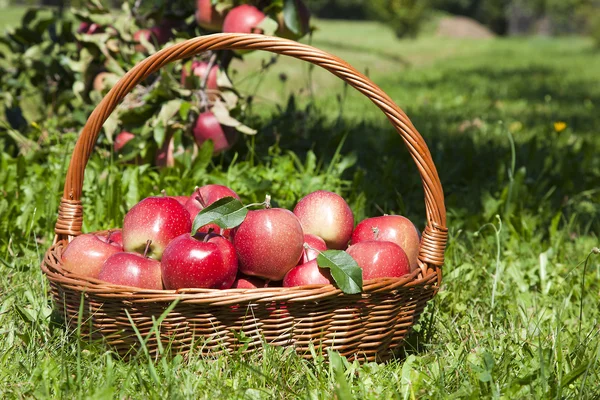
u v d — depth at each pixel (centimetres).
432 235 205
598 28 2905
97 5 370
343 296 189
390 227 220
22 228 294
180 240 195
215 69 351
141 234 208
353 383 189
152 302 185
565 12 4709
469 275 271
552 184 417
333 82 1005
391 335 202
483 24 4806
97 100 365
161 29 380
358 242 217
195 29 388
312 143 414
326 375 192
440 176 405
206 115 340
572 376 178
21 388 179
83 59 373
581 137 630
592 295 263
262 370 188
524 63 1839
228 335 190
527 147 450
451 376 191
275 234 198
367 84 203
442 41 2831
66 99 402
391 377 193
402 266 202
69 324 202
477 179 414
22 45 414
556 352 201
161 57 207
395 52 2002
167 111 333
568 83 1271
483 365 191
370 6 2517
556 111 832
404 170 413
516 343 214
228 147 348
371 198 354
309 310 189
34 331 204
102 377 183
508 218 327
